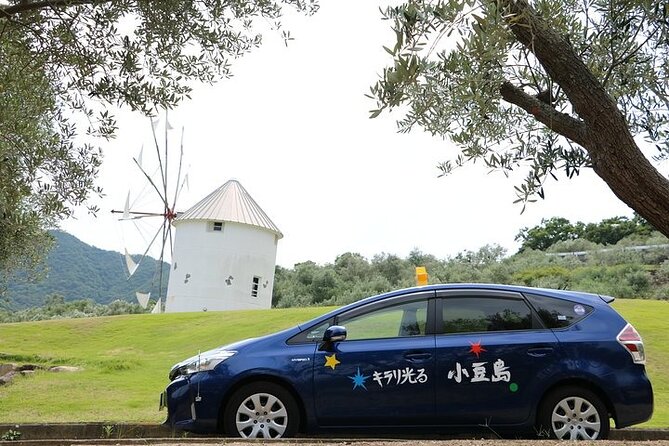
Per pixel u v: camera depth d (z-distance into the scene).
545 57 4.36
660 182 4.23
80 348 20.39
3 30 6.24
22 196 6.43
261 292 45.31
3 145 6.30
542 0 5.05
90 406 10.83
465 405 6.70
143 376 14.42
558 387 6.73
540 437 6.67
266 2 6.93
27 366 15.40
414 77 3.41
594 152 4.38
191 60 6.93
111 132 6.86
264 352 6.93
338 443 6.05
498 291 7.12
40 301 74.25
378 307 7.13
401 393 6.73
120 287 96.56
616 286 40.53
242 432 6.77
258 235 45.28
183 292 43.91
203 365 6.97
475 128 4.72
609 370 6.69
